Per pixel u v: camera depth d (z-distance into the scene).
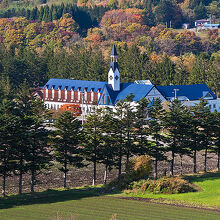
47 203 180.25
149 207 170.88
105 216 160.00
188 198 182.88
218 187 197.12
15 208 173.12
